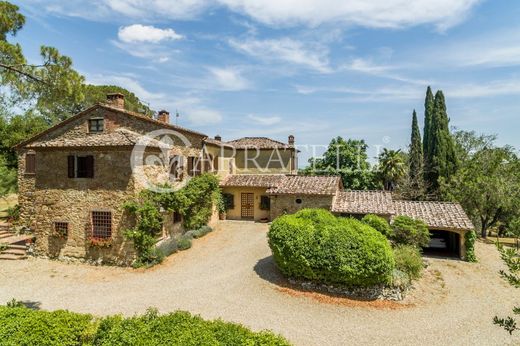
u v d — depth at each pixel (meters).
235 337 6.38
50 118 35.69
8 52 9.73
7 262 17.19
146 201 17.03
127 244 16.80
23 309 7.92
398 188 36.03
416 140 40.25
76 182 17.39
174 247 18.78
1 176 13.37
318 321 11.75
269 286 14.51
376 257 13.40
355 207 22.06
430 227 20.34
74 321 7.35
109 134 17.75
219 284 14.62
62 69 10.40
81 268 16.53
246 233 22.84
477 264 19.44
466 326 11.86
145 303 12.64
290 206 23.52
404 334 11.12
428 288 15.38
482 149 36.62
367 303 13.39
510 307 13.64
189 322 6.93
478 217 31.23
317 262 13.96
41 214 17.89
